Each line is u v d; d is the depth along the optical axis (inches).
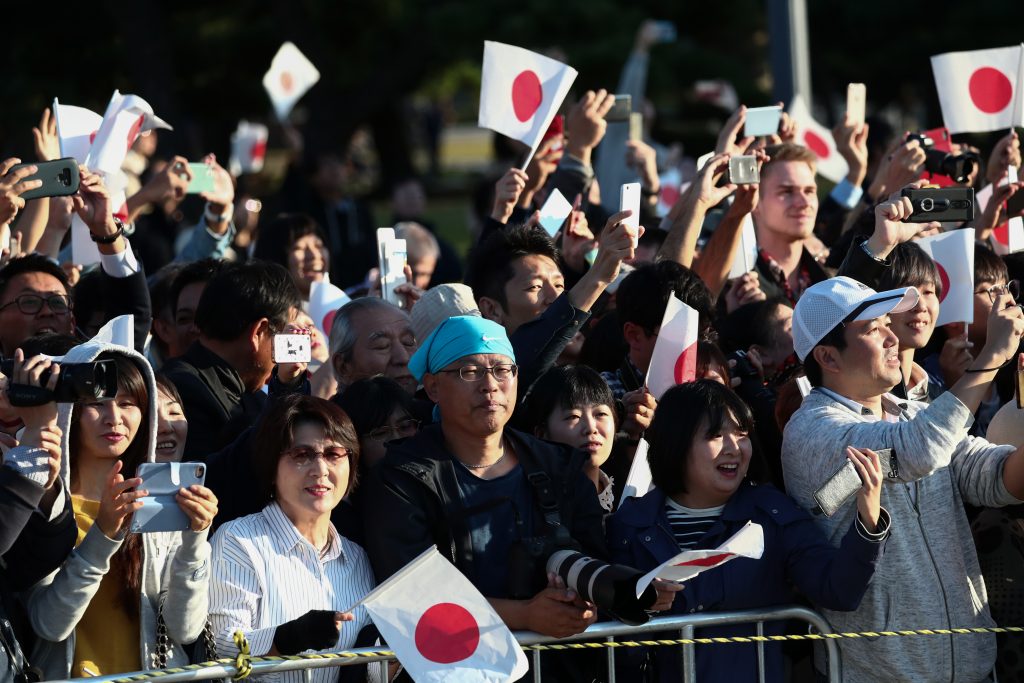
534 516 457.4
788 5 1047.6
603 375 582.6
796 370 592.7
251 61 2354.8
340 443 451.8
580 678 462.0
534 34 1873.8
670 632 466.9
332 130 2514.8
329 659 423.8
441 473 454.3
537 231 586.6
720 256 655.8
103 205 539.5
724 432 473.4
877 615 466.0
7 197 485.4
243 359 566.6
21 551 411.5
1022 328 475.2
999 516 520.4
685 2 1998.0
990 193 740.7
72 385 395.5
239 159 1343.5
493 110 642.2
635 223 505.7
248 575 444.1
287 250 788.0
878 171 738.2
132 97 602.5
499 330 462.3
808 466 475.5
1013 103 717.9
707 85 1793.8
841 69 2432.3
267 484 455.8
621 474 535.5
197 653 444.5
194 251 736.3
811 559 461.4
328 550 460.1
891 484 471.5
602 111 709.9
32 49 2098.9
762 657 460.1
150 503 403.5
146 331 557.3
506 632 416.8
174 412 490.3
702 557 395.5
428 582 417.7
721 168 637.9
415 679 409.4
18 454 401.7
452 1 2069.4
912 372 558.6
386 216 2613.2
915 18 2223.2
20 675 406.9
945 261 575.5
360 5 2454.5
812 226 713.0
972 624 474.3
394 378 567.5
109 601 437.4
